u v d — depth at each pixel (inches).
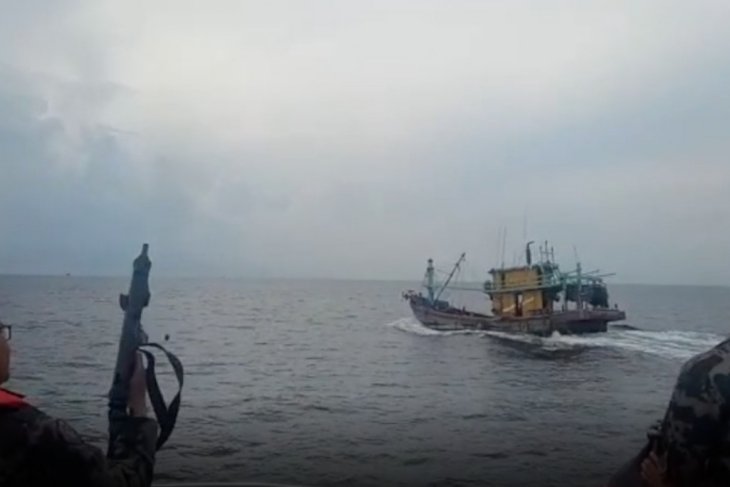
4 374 80.4
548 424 554.9
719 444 70.7
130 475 80.2
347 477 372.2
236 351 1049.5
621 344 1437.0
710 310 2876.5
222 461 387.9
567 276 1723.7
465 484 364.8
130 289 93.0
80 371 610.9
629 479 82.4
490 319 1717.5
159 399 89.1
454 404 671.8
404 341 1505.9
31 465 73.4
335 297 3993.6
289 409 603.8
